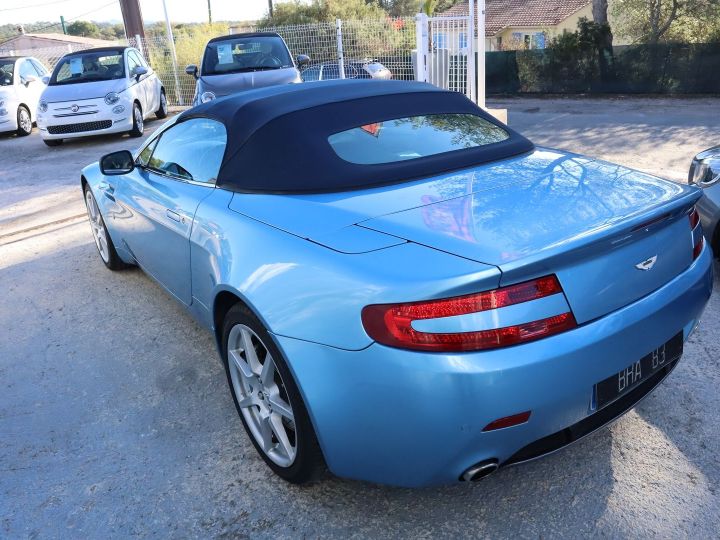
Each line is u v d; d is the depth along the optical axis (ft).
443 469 6.06
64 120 35.22
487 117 10.19
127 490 7.93
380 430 6.06
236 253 7.68
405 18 42.65
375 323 5.86
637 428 8.48
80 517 7.51
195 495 7.78
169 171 10.85
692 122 37.32
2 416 9.73
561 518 7.03
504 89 61.21
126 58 39.24
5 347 12.09
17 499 7.86
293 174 8.12
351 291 6.10
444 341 5.63
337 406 6.24
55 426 9.39
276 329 6.66
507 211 6.80
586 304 6.07
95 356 11.49
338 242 6.70
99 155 32.99
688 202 7.06
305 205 7.59
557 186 7.54
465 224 6.54
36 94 44.37
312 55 46.47
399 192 7.60
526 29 130.82
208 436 8.95
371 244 6.48
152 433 9.08
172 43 53.72
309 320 6.37
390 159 8.30
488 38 135.85
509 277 5.65
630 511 7.05
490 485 7.61
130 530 7.27
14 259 17.33
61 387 10.50
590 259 6.15
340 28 44.34
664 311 6.71
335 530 7.09
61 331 12.60
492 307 5.65
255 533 7.13
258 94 10.07
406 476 6.26
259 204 8.05
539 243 5.99
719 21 71.56
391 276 5.93
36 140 40.19
